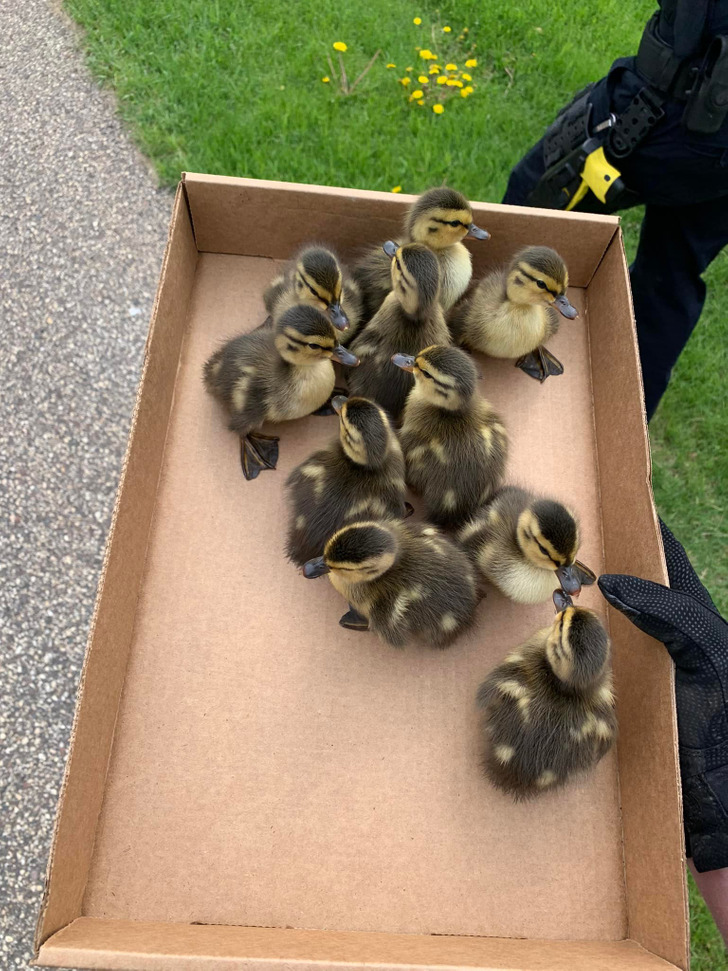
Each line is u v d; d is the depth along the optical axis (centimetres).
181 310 49
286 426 49
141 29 92
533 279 46
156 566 43
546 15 99
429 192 48
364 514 44
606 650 37
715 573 72
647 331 65
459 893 36
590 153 56
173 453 46
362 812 38
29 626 63
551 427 49
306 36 93
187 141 85
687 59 50
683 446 77
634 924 35
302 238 52
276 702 40
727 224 58
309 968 28
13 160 85
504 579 43
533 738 38
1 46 92
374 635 42
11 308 76
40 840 56
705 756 38
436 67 90
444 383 43
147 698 39
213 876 36
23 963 53
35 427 71
